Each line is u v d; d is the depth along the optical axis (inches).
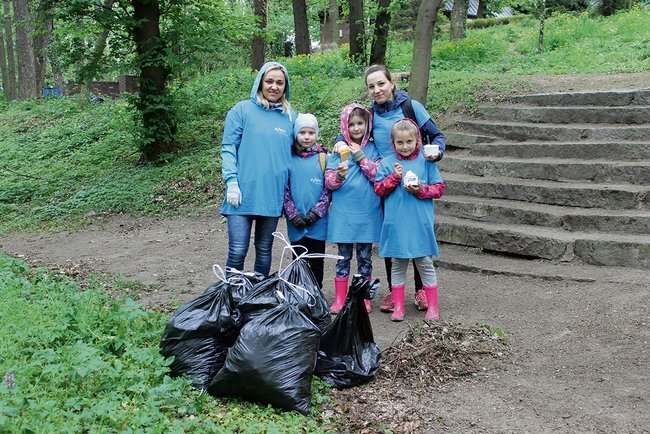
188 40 542.0
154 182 503.2
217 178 480.7
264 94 207.8
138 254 348.5
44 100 1029.8
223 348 163.3
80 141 686.5
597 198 293.3
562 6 1254.9
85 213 471.8
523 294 239.0
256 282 176.6
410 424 150.4
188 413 142.1
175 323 163.2
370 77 221.3
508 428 149.0
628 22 824.9
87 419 128.3
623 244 253.0
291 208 218.8
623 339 192.4
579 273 248.4
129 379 148.8
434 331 200.2
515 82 498.0
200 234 386.6
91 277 283.3
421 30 415.2
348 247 227.5
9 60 1219.9
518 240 277.6
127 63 542.3
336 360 171.5
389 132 221.8
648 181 298.7
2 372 141.6
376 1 734.5
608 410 154.4
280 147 207.5
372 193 222.4
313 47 1528.1
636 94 379.2
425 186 214.4
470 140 395.5
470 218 314.0
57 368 143.3
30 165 647.1
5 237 425.7
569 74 558.6
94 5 516.1
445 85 510.6
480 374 178.2
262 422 144.1
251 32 594.2
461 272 272.8
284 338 151.9
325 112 529.0
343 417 153.7
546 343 196.2
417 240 213.6
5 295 204.7
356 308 174.1
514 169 340.5
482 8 1478.8
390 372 177.3
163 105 535.5
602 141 343.6
